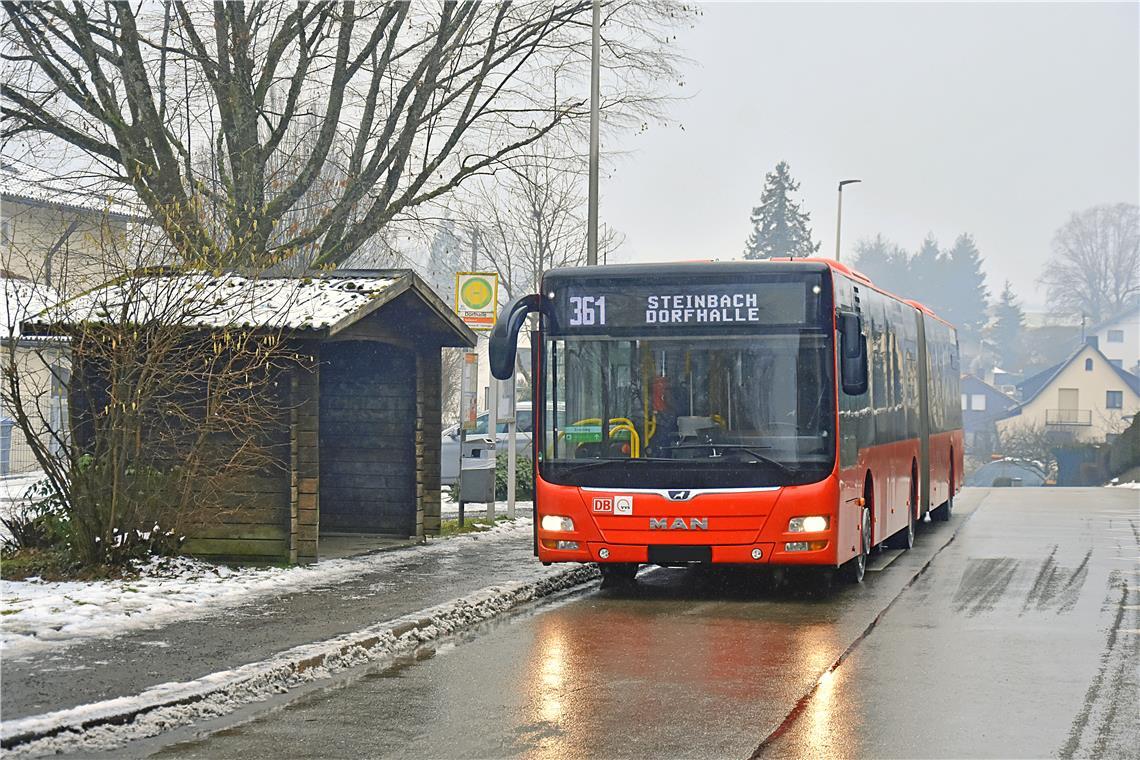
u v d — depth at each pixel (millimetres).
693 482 13781
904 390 19766
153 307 13984
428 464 19391
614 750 7598
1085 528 23781
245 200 24031
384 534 18891
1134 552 19172
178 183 23516
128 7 23969
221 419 14578
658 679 9742
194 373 14469
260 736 7980
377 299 15492
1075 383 100875
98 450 14234
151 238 14484
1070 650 10930
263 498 15648
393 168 27266
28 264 15008
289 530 15594
